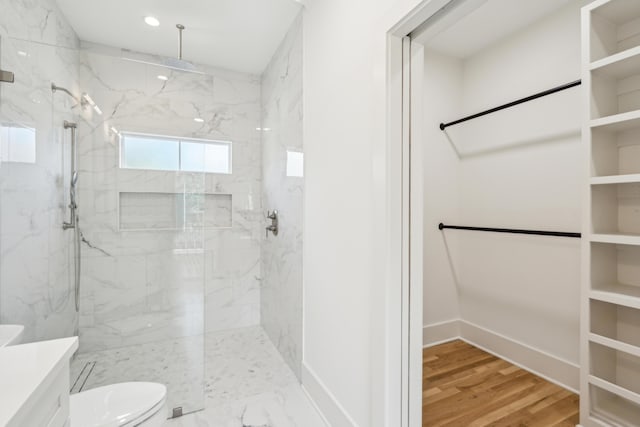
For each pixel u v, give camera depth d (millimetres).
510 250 2193
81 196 2180
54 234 1908
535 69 2049
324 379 1638
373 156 1198
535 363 2006
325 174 1639
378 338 1167
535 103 2045
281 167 2379
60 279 1974
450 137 2529
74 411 1102
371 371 1234
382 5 1162
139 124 2303
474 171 2457
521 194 2129
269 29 2229
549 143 1967
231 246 2875
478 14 1968
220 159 2842
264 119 2840
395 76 1151
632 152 1436
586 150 1407
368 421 1259
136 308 2275
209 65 2770
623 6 1349
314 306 1772
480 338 2391
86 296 2197
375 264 1192
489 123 2348
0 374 602
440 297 2502
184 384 1853
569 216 1862
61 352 692
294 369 2080
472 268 2473
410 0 1005
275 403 1768
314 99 1778
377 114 1175
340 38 1479
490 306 2334
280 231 2402
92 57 2188
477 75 2449
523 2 1861
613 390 1304
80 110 2168
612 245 1489
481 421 1557
